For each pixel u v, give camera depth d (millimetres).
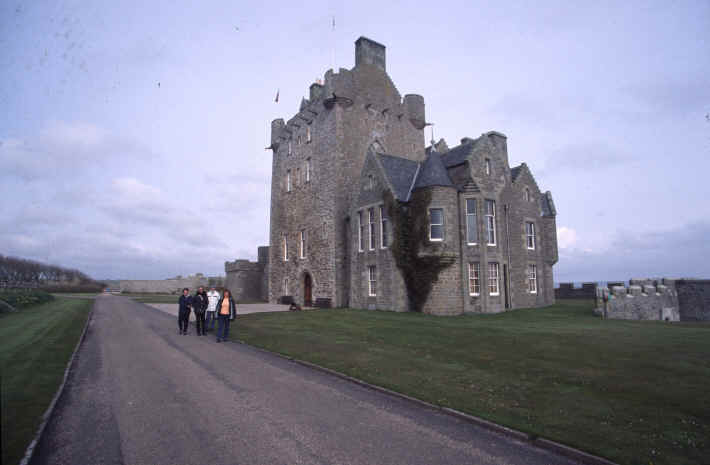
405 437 6141
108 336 16125
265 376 9680
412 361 10812
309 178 33750
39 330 15852
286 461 5289
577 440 5867
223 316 14852
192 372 10023
